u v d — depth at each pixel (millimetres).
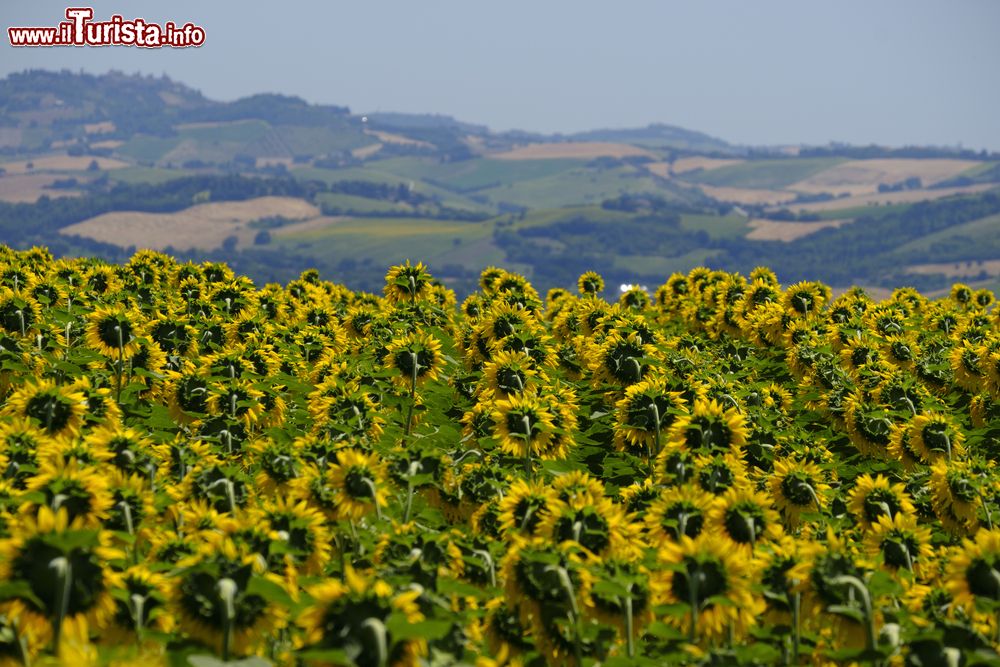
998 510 33344
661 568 21719
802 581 22328
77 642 17938
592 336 56062
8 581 17953
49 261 76562
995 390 51656
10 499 21797
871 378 51562
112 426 32312
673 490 26219
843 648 21625
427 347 44969
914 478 37625
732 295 77750
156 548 22375
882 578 22047
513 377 41625
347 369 45656
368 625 17406
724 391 45531
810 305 70562
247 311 65312
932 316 74938
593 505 24203
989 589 22188
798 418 49438
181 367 45969
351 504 25844
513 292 66625
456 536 24797
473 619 22047
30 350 40812
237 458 34219
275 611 19656
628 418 38562
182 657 18078
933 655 20641
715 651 20734
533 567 21922
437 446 39375
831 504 32906
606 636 21562
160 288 73875
